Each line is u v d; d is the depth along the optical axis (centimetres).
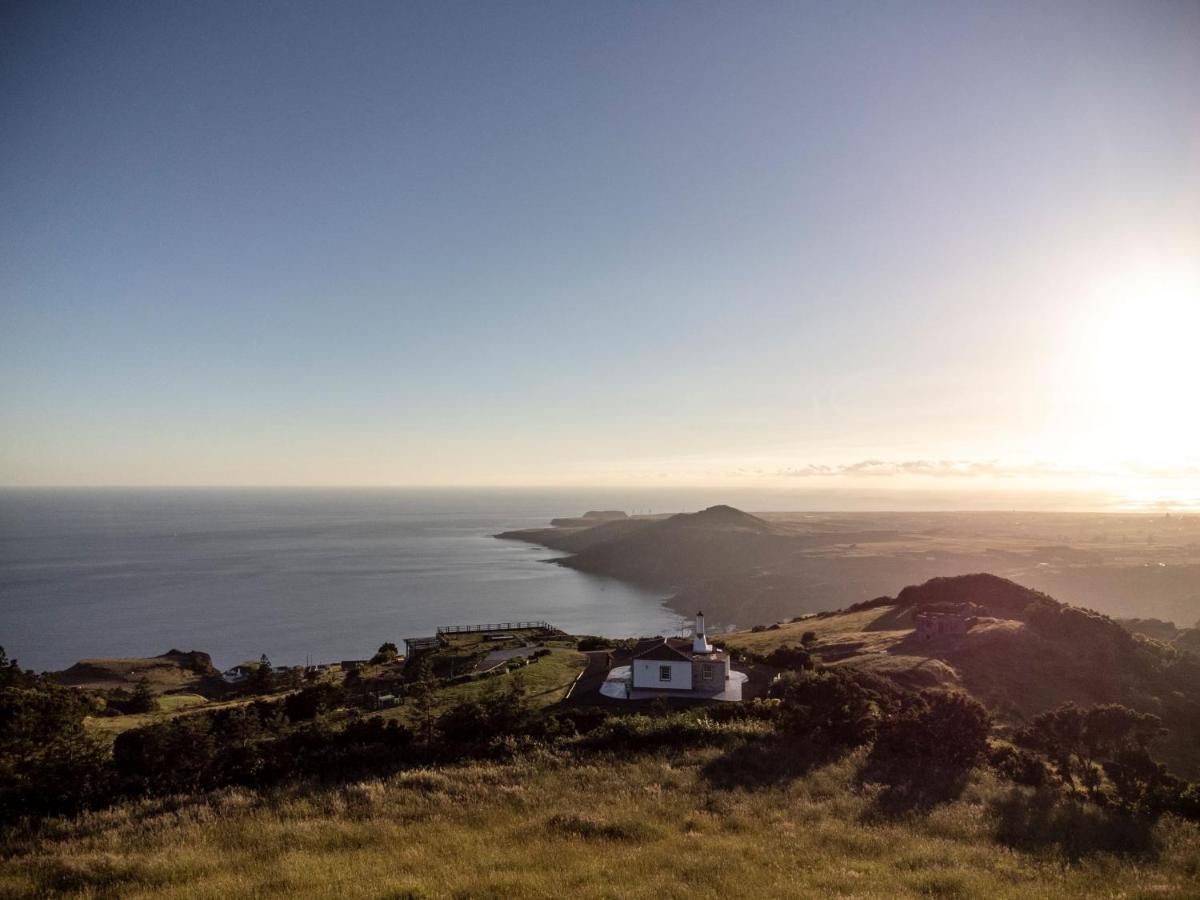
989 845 1855
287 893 1327
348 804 2120
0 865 1605
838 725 3156
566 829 1831
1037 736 3045
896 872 1552
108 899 1362
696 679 5034
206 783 2522
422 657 7594
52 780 2384
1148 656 5672
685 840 1742
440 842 1709
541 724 3400
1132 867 1736
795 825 1944
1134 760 2567
